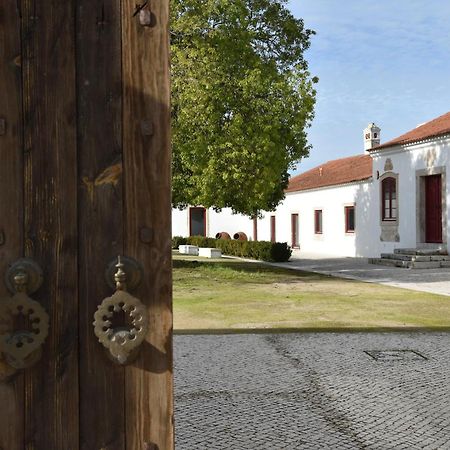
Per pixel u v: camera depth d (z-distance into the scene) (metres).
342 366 6.56
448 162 19.94
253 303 11.75
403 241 22.72
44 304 1.39
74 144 1.40
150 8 1.42
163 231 1.43
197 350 7.38
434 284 15.09
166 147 1.44
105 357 1.40
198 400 5.27
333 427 4.57
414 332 8.60
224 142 16.14
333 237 29.11
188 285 15.02
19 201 1.39
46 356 1.39
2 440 1.36
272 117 16.55
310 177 34.97
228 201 17.59
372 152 24.75
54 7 1.39
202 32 16.91
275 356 7.05
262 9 19.20
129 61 1.42
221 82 16.64
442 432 4.46
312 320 9.70
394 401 5.25
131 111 1.42
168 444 1.42
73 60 1.40
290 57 19.70
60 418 1.38
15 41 1.38
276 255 24.12
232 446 4.15
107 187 1.42
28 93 1.39
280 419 4.75
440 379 6.00
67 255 1.40
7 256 1.38
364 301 12.01
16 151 1.38
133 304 1.37
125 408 1.40
